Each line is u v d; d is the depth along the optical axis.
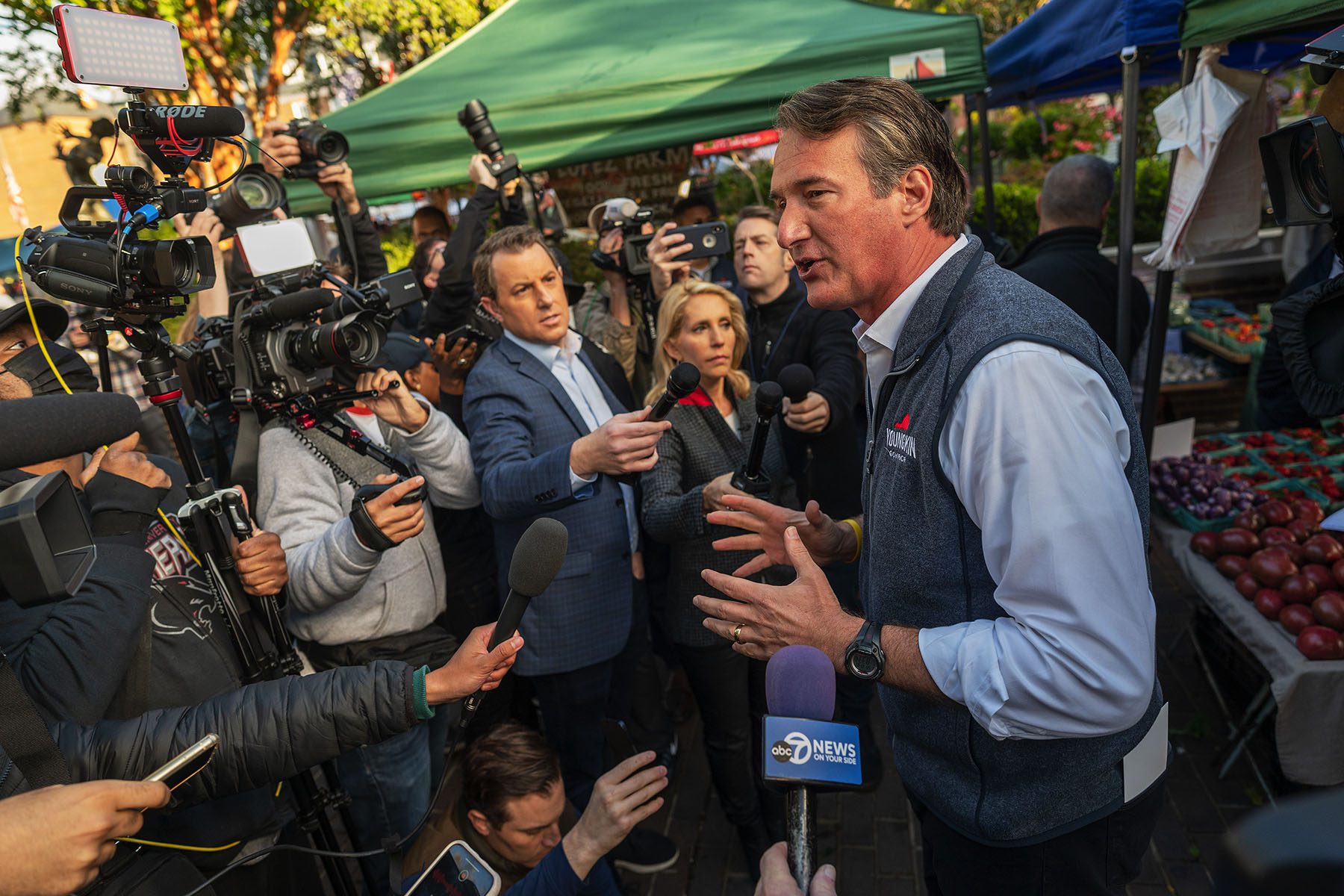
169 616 1.73
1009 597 1.16
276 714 1.39
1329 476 3.58
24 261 1.73
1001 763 1.35
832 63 4.10
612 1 4.61
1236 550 3.10
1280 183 1.84
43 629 1.39
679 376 2.06
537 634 2.52
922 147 1.27
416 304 4.20
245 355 2.08
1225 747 3.20
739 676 2.65
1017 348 1.15
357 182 4.21
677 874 2.93
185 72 1.83
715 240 3.20
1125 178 3.40
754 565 1.79
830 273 1.34
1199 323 6.93
